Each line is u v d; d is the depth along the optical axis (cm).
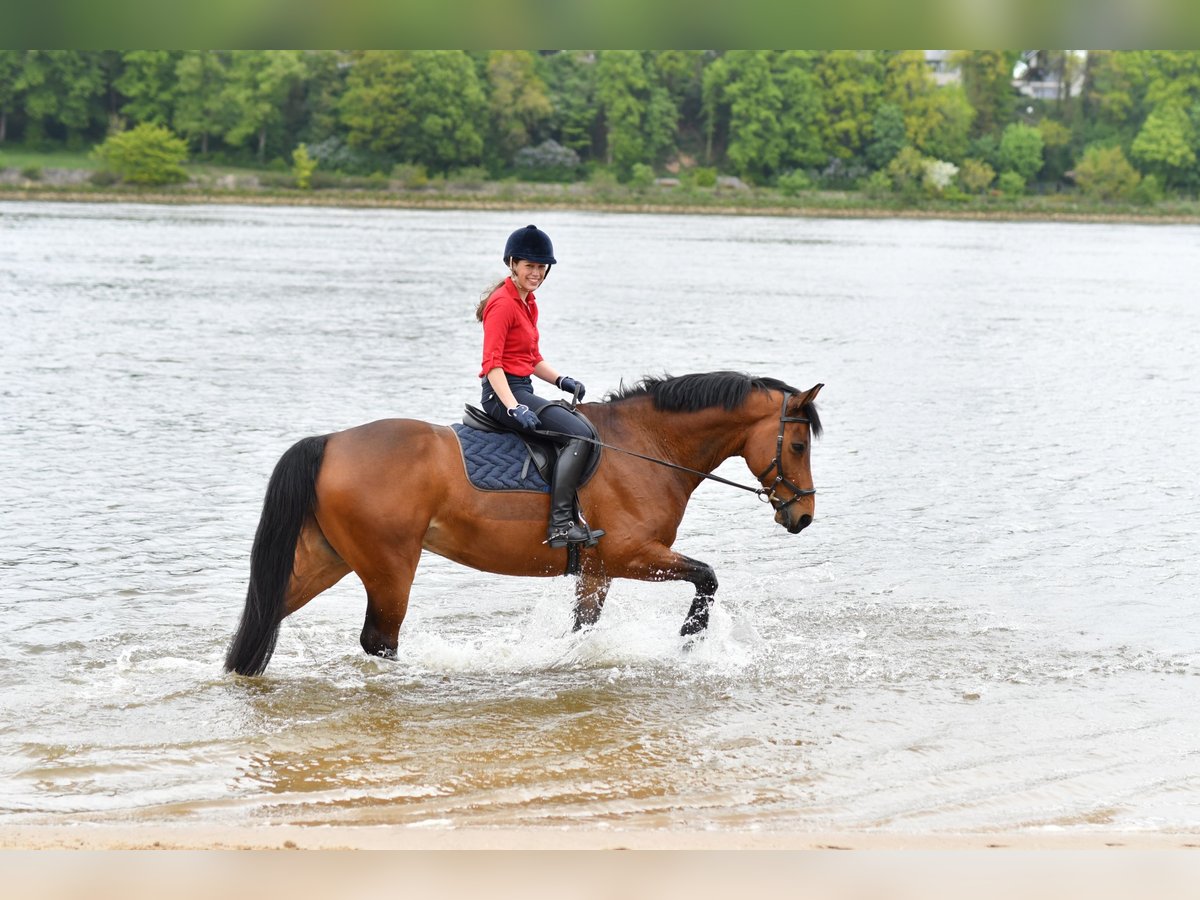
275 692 762
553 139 13650
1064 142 14000
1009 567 1102
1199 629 933
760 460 830
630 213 11631
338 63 12862
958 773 660
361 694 766
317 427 1652
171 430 1608
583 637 844
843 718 744
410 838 539
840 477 1468
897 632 919
